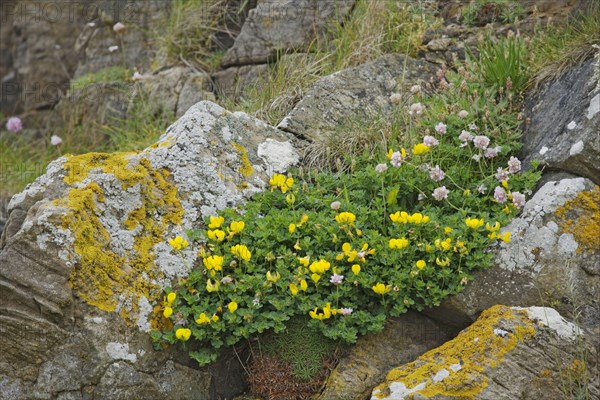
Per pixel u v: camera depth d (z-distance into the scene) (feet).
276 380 16.97
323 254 17.54
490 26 23.95
